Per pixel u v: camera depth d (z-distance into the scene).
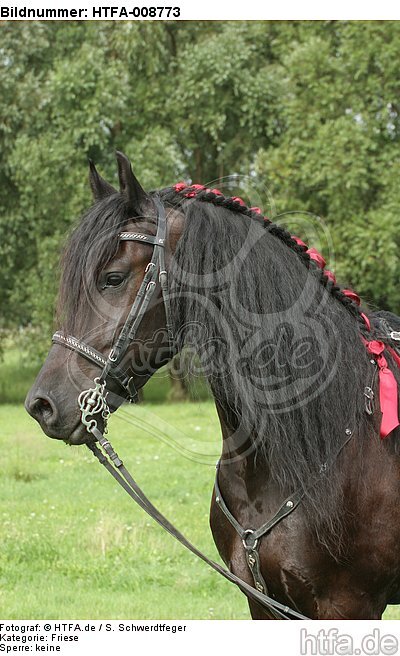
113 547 6.15
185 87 15.98
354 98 14.98
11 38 16.55
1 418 14.26
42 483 8.61
